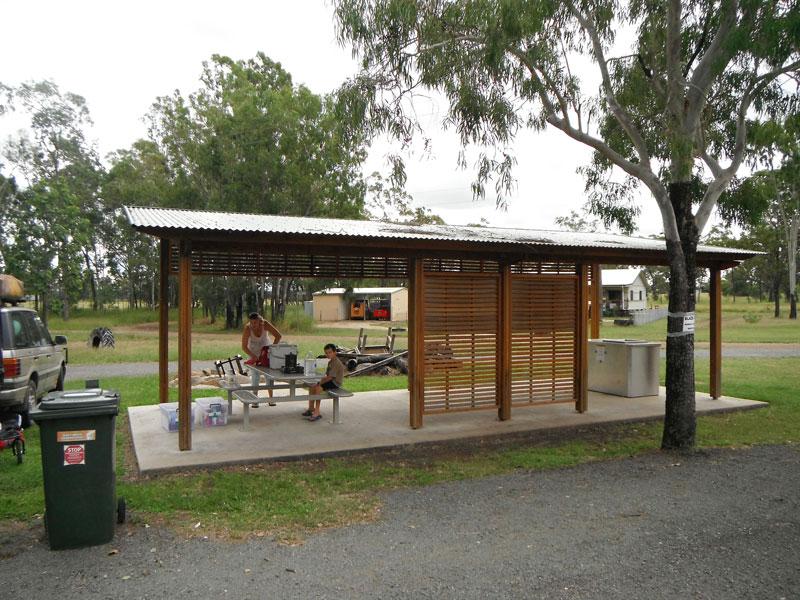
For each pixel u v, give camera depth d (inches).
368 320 1849.2
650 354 434.9
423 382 322.3
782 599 140.3
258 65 1352.1
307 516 195.6
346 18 292.4
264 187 1206.9
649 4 327.6
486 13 279.1
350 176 1246.9
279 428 319.0
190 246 269.0
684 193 292.8
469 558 163.3
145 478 237.8
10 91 1478.8
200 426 322.0
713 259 405.4
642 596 141.7
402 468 254.2
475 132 317.7
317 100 1184.2
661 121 333.4
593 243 358.9
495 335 346.0
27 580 150.0
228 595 142.1
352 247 317.4
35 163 1577.3
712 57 289.1
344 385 493.0
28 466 250.2
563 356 367.9
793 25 258.8
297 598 140.6
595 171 379.6
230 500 210.4
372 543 173.8
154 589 145.1
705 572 154.9
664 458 273.0
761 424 345.7
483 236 337.7
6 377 308.7
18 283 360.8
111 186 1689.2
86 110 1674.5
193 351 783.7
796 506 207.2
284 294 1342.3
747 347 887.7
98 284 2188.7
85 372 584.1
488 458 271.1
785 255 1689.2
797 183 356.8
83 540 170.6
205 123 1264.8
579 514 198.7
